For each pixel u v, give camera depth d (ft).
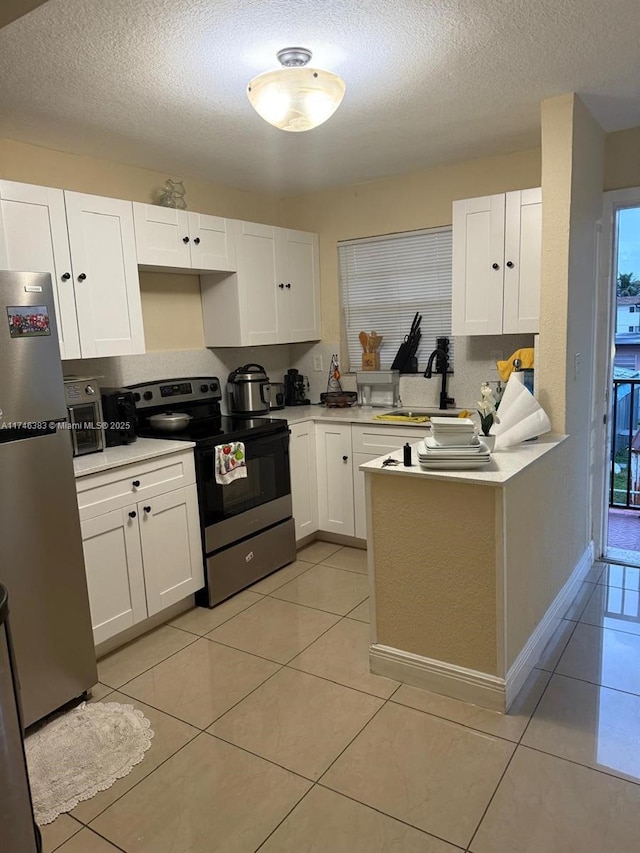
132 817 5.88
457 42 6.78
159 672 8.36
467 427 7.31
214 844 5.52
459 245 10.78
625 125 10.03
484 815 5.69
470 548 7.13
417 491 7.38
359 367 14.46
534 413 8.70
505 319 10.50
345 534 12.73
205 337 12.80
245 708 7.48
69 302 8.88
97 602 8.41
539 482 8.11
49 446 7.10
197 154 10.53
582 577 10.86
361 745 6.74
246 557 10.94
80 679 7.61
